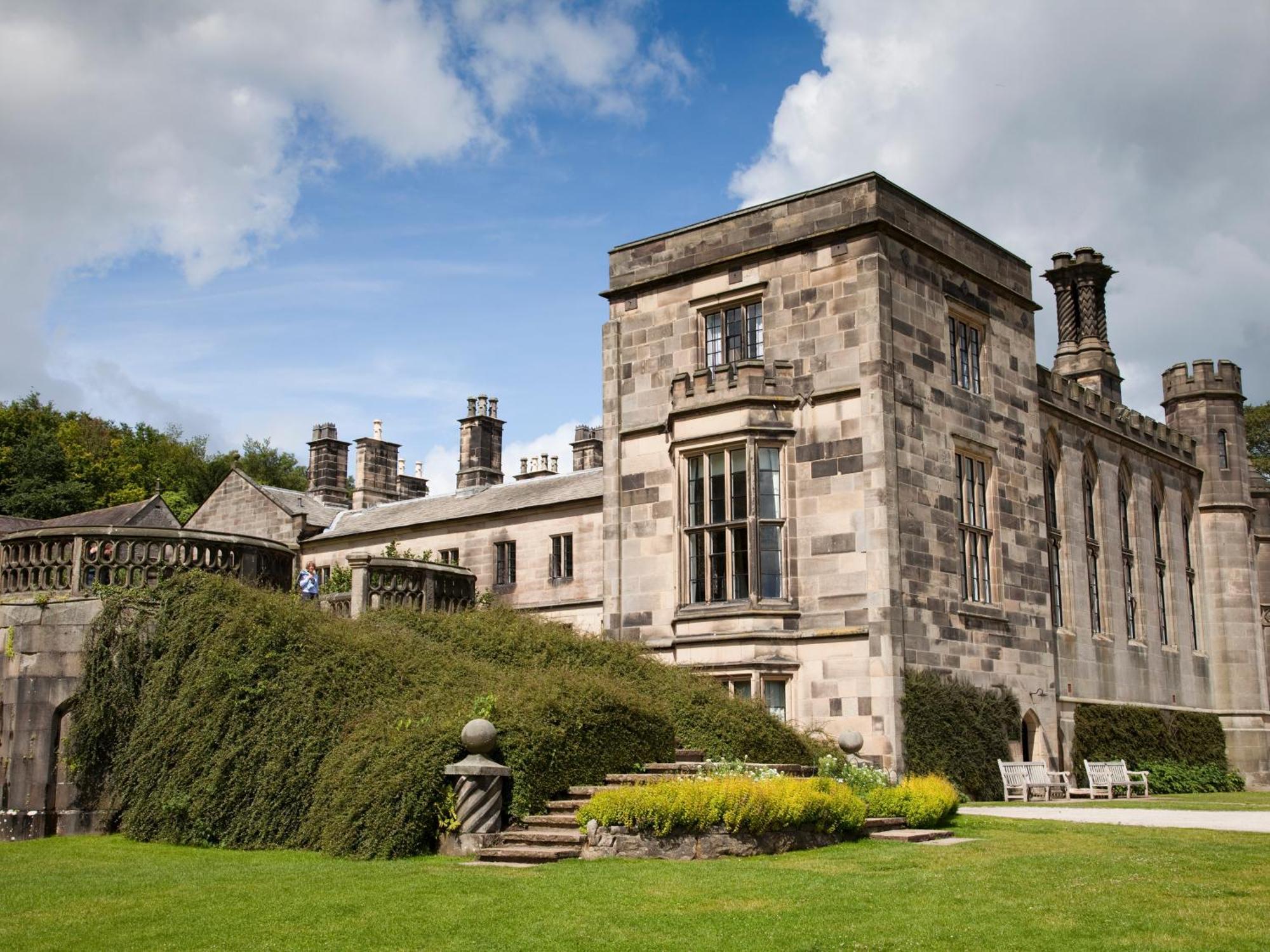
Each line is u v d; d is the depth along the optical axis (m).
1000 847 15.93
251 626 19.23
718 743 20.88
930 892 12.07
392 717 17.69
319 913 11.44
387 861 15.28
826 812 16.41
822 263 27.75
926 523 27.22
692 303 29.83
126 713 19.64
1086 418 36.44
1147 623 38.69
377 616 22.50
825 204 27.91
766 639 26.58
